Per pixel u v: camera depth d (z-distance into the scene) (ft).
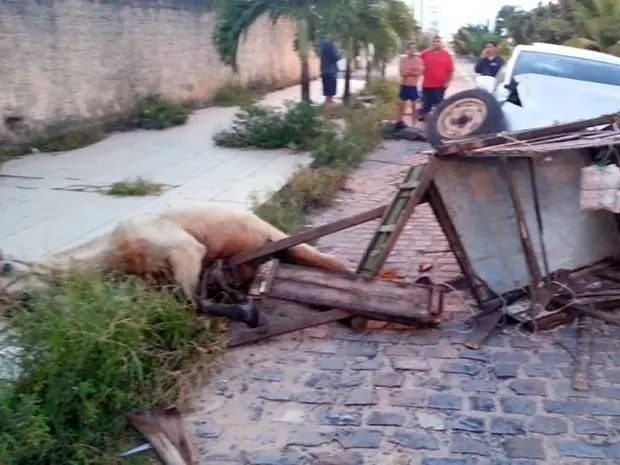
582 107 28.45
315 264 19.65
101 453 13.05
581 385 15.49
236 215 19.31
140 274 17.51
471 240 18.89
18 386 13.21
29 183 33.09
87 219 27.32
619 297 18.56
